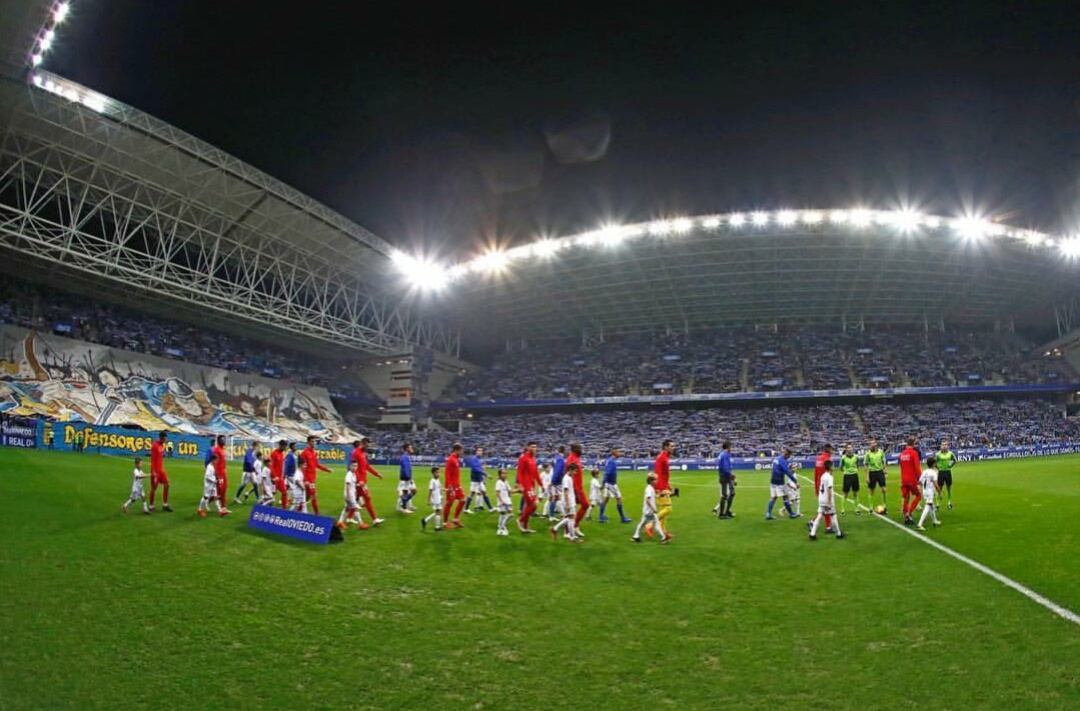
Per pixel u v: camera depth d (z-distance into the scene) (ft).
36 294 144.87
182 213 135.33
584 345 237.04
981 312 211.20
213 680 21.02
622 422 201.26
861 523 51.98
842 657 22.62
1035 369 198.18
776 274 180.45
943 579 32.30
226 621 26.53
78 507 49.88
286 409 179.93
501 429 208.33
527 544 44.11
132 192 128.26
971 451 156.46
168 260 136.77
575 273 183.11
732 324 223.71
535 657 23.12
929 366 197.88
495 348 258.57
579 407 217.77
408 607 28.91
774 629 25.66
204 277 158.40
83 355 139.74
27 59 92.12
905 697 19.40
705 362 211.61
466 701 19.69
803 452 164.25
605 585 32.73
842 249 164.14
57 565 33.06
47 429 97.71
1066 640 23.39
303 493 53.57
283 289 165.07
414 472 146.30
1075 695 19.13
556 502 56.39
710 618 27.20
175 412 147.23
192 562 35.70
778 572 35.04
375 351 208.54
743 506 67.46
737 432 183.32
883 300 198.70
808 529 49.73
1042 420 180.86
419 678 21.36
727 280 185.47
